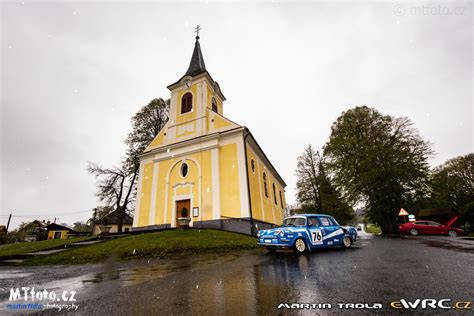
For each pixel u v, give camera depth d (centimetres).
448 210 2409
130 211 2394
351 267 463
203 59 2386
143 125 2584
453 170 3431
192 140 1684
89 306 300
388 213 2162
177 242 954
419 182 2130
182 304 287
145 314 259
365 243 1068
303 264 526
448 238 1254
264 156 2102
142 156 1933
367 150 2272
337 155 2605
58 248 1040
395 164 2159
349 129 2586
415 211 2162
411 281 341
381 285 326
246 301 285
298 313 238
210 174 1538
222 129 1688
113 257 817
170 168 1714
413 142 2267
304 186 3350
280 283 363
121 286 406
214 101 2036
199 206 1490
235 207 1413
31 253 933
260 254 757
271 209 2080
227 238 1076
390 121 2430
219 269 524
